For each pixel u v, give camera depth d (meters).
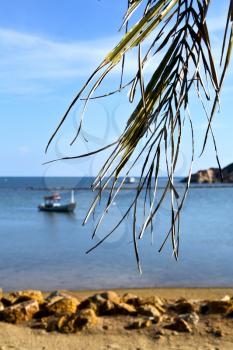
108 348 4.70
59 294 6.95
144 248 21.19
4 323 5.44
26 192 114.62
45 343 4.87
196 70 1.67
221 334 4.89
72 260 17.72
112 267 15.87
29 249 21.41
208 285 12.29
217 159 1.62
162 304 6.11
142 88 1.59
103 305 5.69
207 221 36.97
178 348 4.64
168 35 1.70
